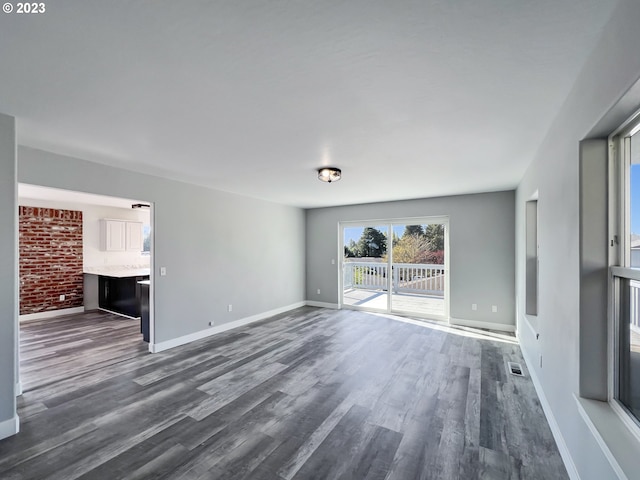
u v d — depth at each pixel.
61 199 5.65
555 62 1.48
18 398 2.64
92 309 6.41
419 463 1.86
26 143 2.64
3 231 2.05
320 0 1.10
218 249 4.74
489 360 3.54
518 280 4.29
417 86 1.71
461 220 5.13
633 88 1.06
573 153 1.70
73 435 2.12
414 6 1.12
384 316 5.74
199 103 1.92
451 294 5.18
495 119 2.14
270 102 1.91
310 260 6.83
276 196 5.34
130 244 6.98
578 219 1.60
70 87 1.72
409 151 2.85
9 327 2.10
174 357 3.65
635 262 1.41
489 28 1.24
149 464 1.84
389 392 2.77
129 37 1.30
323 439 2.09
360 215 6.14
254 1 1.10
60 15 1.15
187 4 1.11
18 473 1.76
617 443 1.22
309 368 3.31
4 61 1.46
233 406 2.52
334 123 2.22
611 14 1.16
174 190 4.09
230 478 1.73
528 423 2.28
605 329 1.54
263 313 5.62
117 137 2.50
